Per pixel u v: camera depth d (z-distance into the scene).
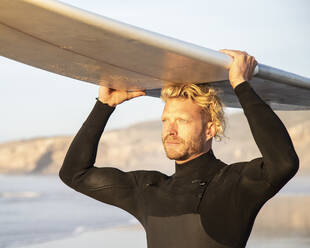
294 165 1.96
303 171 80.62
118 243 11.99
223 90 2.58
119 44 1.82
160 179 2.45
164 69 2.14
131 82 2.42
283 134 2.00
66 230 18.44
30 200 32.03
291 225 12.84
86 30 1.68
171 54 1.92
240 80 2.12
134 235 13.23
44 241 14.39
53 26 1.66
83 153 2.58
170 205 2.26
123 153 117.44
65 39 1.79
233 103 2.98
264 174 2.03
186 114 2.31
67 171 2.59
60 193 38.47
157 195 2.34
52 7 1.53
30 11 1.54
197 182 2.26
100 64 2.12
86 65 2.16
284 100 2.88
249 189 2.08
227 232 2.13
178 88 2.35
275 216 14.41
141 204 2.42
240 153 87.94
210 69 2.13
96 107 2.65
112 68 2.18
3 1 1.47
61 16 1.58
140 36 1.77
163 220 2.27
